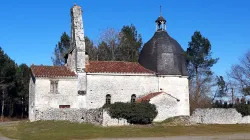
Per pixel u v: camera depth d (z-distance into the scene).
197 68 77.06
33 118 50.91
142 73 52.84
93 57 79.31
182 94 53.81
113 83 52.34
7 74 73.19
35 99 49.84
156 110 47.41
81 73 51.62
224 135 36.38
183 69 54.78
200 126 44.62
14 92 77.00
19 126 46.91
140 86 52.94
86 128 40.84
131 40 82.88
